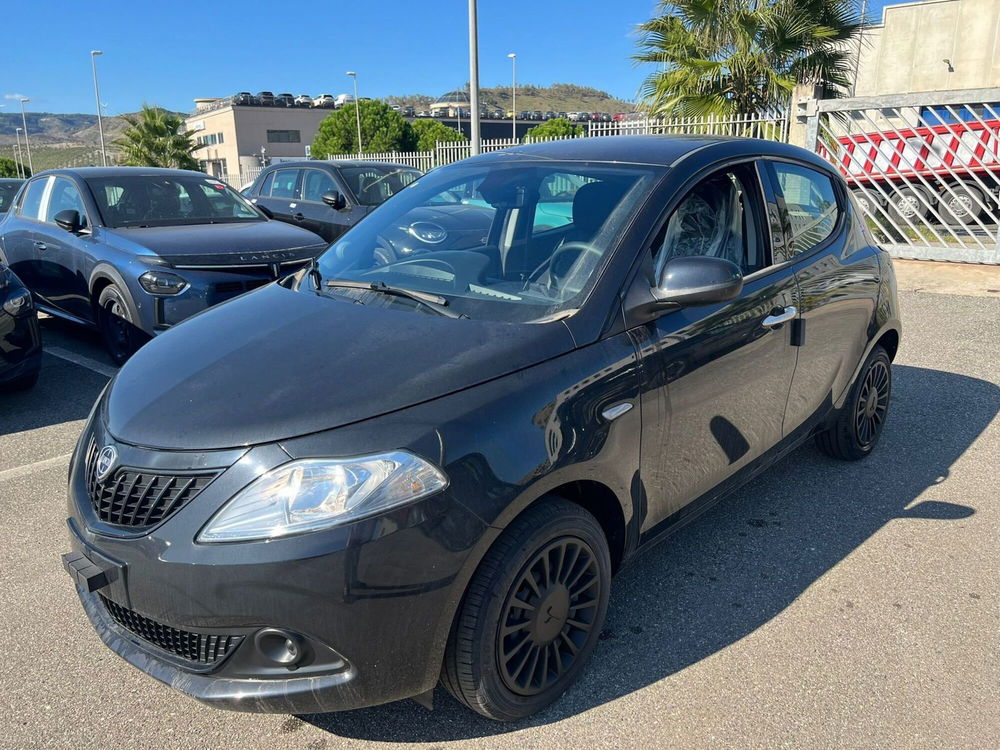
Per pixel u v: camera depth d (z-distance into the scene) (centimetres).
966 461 410
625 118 1509
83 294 621
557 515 222
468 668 212
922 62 2081
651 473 258
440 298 258
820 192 366
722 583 304
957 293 779
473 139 1433
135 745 227
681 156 294
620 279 251
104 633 227
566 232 272
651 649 265
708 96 1306
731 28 1266
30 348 522
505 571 210
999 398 498
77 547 219
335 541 188
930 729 227
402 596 195
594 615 244
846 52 1321
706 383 272
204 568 192
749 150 320
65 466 430
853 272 362
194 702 245
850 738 224
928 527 344
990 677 249
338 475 192
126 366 259
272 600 190
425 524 195
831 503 367
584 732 229
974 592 295
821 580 305
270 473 194
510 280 263
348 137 5269
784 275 317
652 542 273
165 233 599
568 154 317
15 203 759
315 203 984
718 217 295
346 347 231
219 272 565
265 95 7294
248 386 218
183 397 220
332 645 194
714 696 242
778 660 259
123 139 4584
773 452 329
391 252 304
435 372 215
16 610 294
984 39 1973
